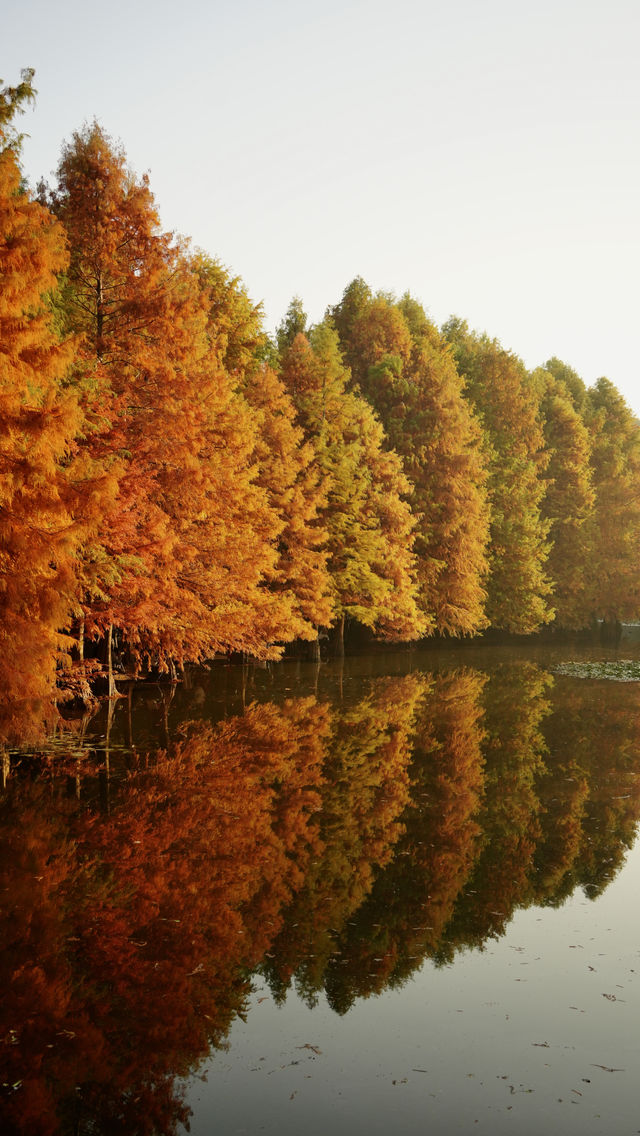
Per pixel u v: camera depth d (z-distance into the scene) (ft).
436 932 31.42
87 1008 25.57
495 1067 22.50
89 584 67.46
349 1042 23.75
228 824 44.37
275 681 107.86
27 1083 21.57
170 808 46.91
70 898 34.01
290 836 42.86
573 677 120.47
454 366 192.75
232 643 100.17
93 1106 20.59
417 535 155.94
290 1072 22.21
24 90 49.83
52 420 44.80
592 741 70.54
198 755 60.08
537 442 209.97
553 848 41.83
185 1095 21.11
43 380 46.65
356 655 154.30
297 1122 19.94
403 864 39.09
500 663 140.36
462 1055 23.11
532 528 191.72
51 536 44.78
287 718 77.56
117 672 101.04
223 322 129.59
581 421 227.81
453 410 168.76
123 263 80.48
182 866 38.04
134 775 53.67
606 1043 23.71
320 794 51.24
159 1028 24.47
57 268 48.37
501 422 209.36
